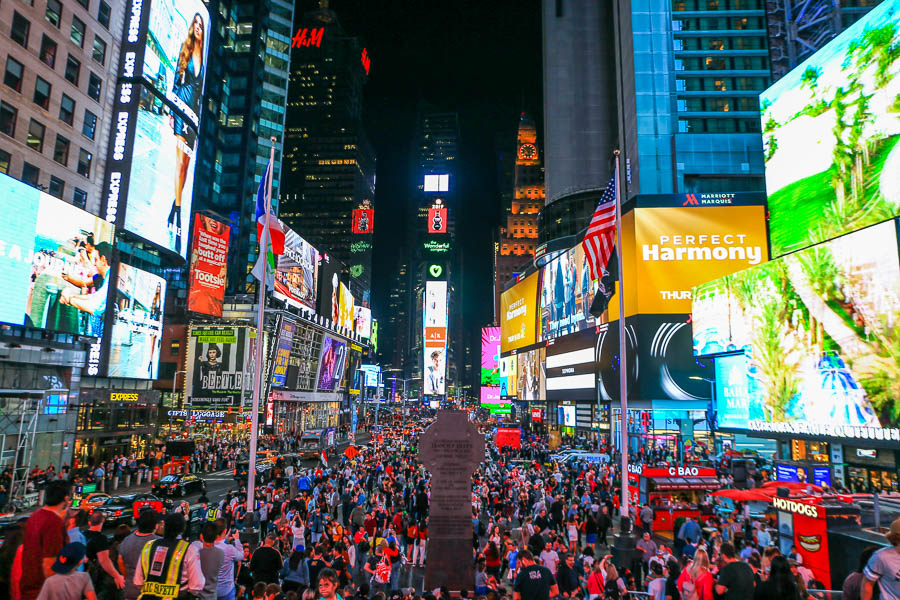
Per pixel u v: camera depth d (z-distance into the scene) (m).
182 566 6.95
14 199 39.53
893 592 6.69
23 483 35.06
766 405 44.06
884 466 35.72
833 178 46.31
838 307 37.00
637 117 84.12
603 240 26.19
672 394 63.12
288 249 90.50
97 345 50.22
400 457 50.72
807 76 49.69
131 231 57.03
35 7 45.69
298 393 97.56
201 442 63.16
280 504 27.77
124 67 58.59
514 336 116.06
